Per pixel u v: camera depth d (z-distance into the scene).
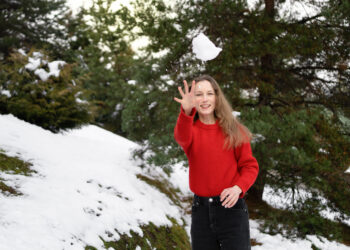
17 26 17.06
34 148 4.32
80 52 17.61
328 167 4.65
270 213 5.05
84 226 2.51
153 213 3.89
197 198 1.84
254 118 4.73
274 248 4.49
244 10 5.23
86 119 6.97
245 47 4.86
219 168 1.80
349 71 5.70
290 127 4.69
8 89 6.15
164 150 5.46
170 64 5.27
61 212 2.52
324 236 4.77
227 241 1.72
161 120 5.76
